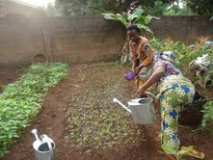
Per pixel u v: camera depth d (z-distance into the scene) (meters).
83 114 5.05
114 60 9.13
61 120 4.91
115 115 4.91
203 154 3.66
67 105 5.53
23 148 4.09
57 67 8.02
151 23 9.22
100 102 5.56
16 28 8.49
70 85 6.78
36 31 8.63
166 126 3.50
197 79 5.90
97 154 3.86
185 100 3.51
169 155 3.54
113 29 9.03
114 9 10.28
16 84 6.68
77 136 4.33
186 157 3.63
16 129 4.37
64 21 8.71
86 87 6.57
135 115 3.77
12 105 5.07
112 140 4.14
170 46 7.50
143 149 3.90
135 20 8.59
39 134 4.47
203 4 10.15
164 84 3.53
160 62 3.63
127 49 8.49
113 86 6.52
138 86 4.97
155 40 8.02
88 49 9.01
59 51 8.87
